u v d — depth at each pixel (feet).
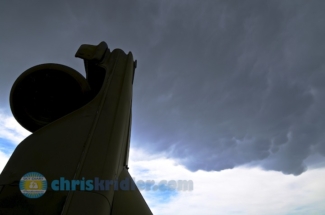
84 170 11.91
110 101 15.72
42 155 12.50
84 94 17.07
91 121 14.33
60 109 17.42
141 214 14.82
